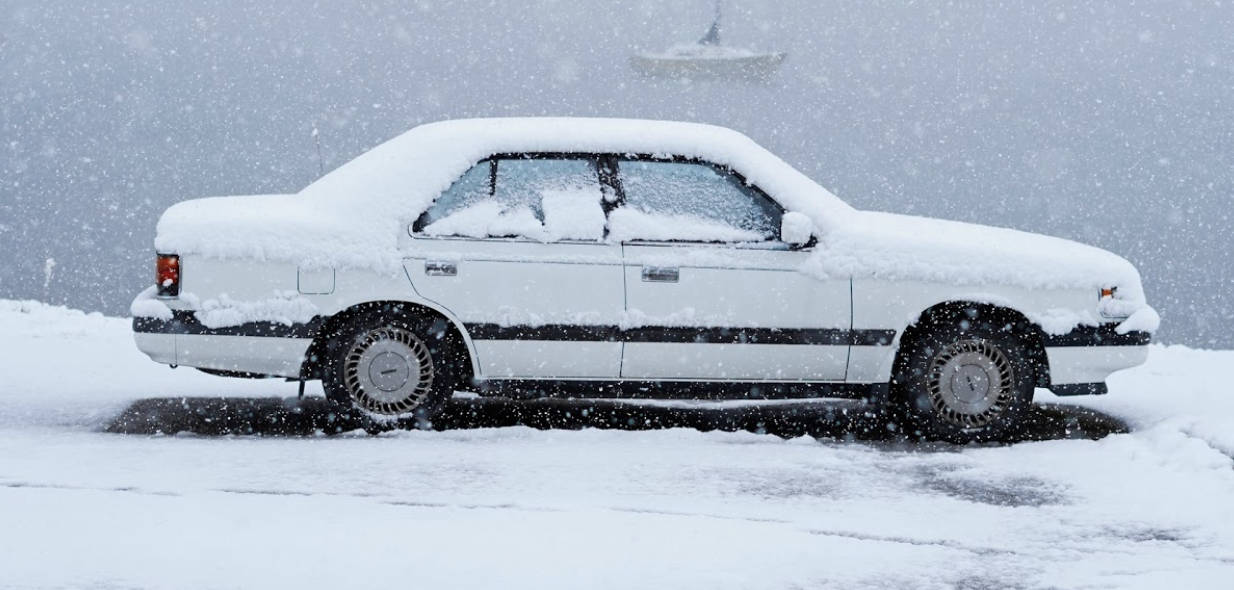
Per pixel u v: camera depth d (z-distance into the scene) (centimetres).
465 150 862
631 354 854
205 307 834
